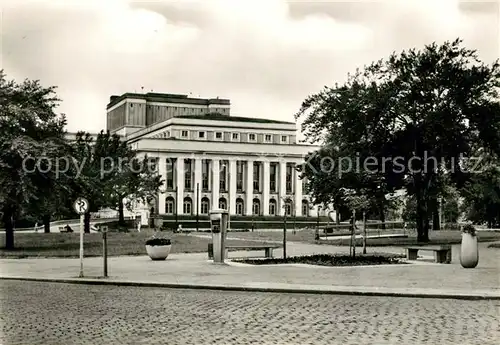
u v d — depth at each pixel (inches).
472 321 530.3
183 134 6033.5
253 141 6195.9
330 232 2706.7
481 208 2320.4
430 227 3634.4
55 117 1780.3
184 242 2018.9
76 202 910.4
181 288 795.4
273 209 5885.8
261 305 634.2
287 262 1152.8
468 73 1932.8
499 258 1277.1
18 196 1628.9
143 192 3659.0
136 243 1966.0
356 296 711.7
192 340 443.5
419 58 1967.3
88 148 3080.7
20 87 1727.4
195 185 5689.0
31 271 1013.2
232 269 1021.2
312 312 584.4
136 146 5949.8
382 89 1983.3
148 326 504.4
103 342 438.0
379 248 1721.2
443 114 1914.4
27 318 547.5
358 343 430.9
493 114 1948.8
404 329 488.4
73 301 666.8
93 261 1241.4
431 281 833.5
